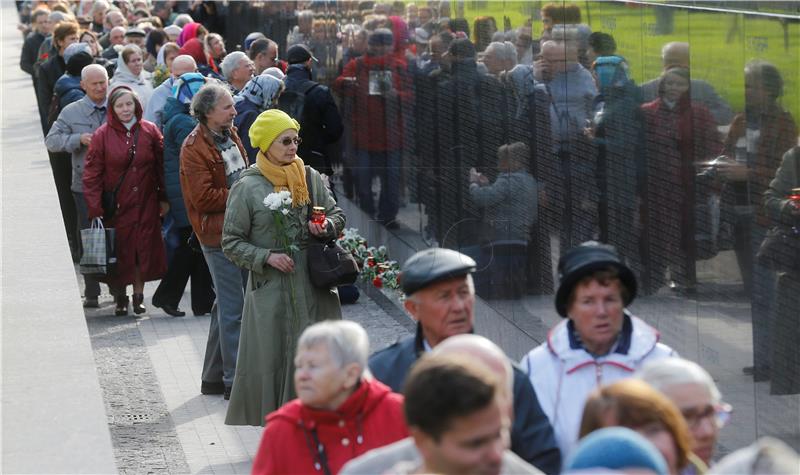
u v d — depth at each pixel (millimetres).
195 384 20797
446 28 22531
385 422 10266
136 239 25109
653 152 15492
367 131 27812
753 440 13695
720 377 14312
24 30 53969
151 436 18344
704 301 14555
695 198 14586
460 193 22188
